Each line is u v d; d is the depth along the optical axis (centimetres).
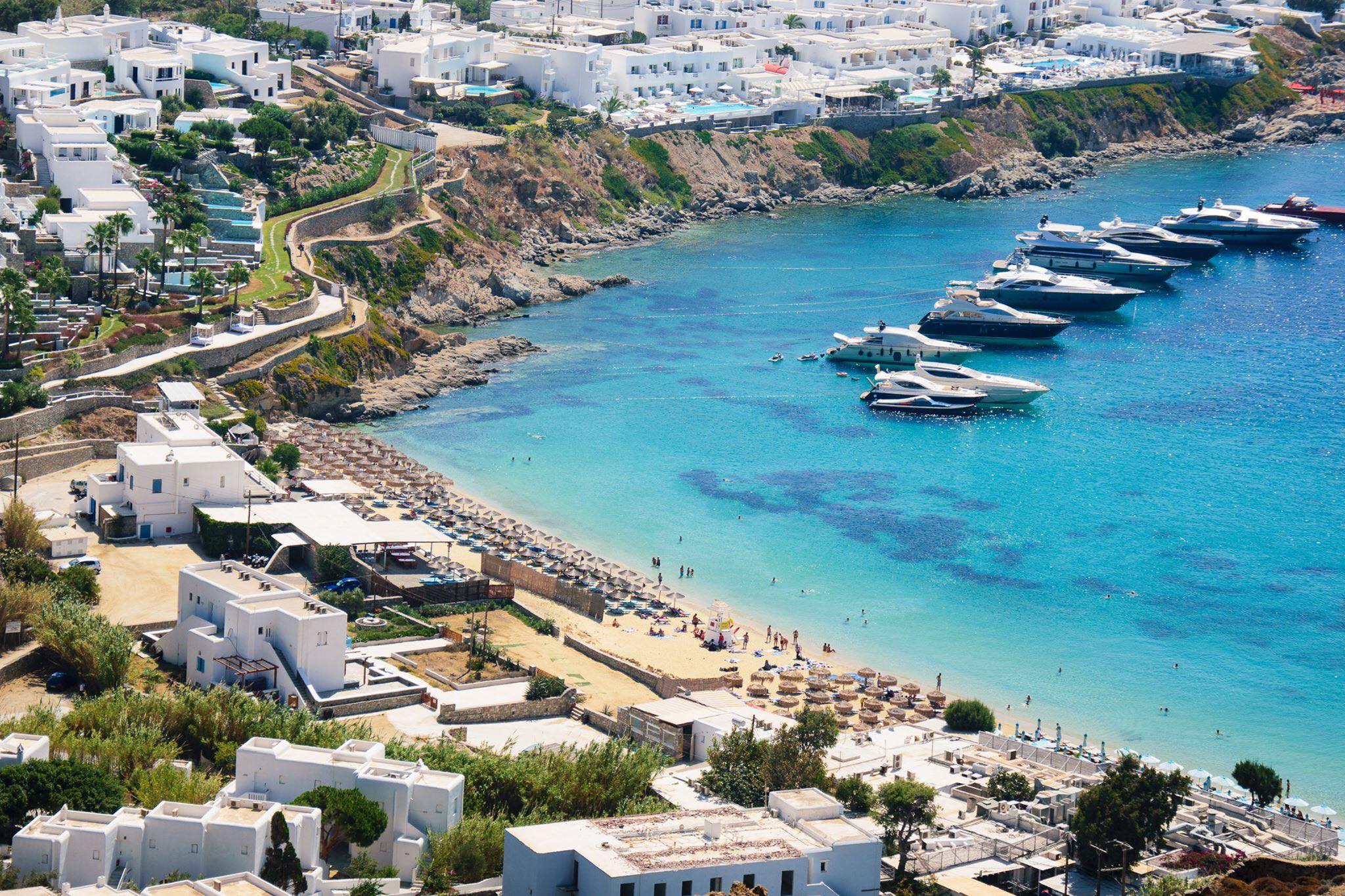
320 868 13875
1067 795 16950
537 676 19100
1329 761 19288
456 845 14312
